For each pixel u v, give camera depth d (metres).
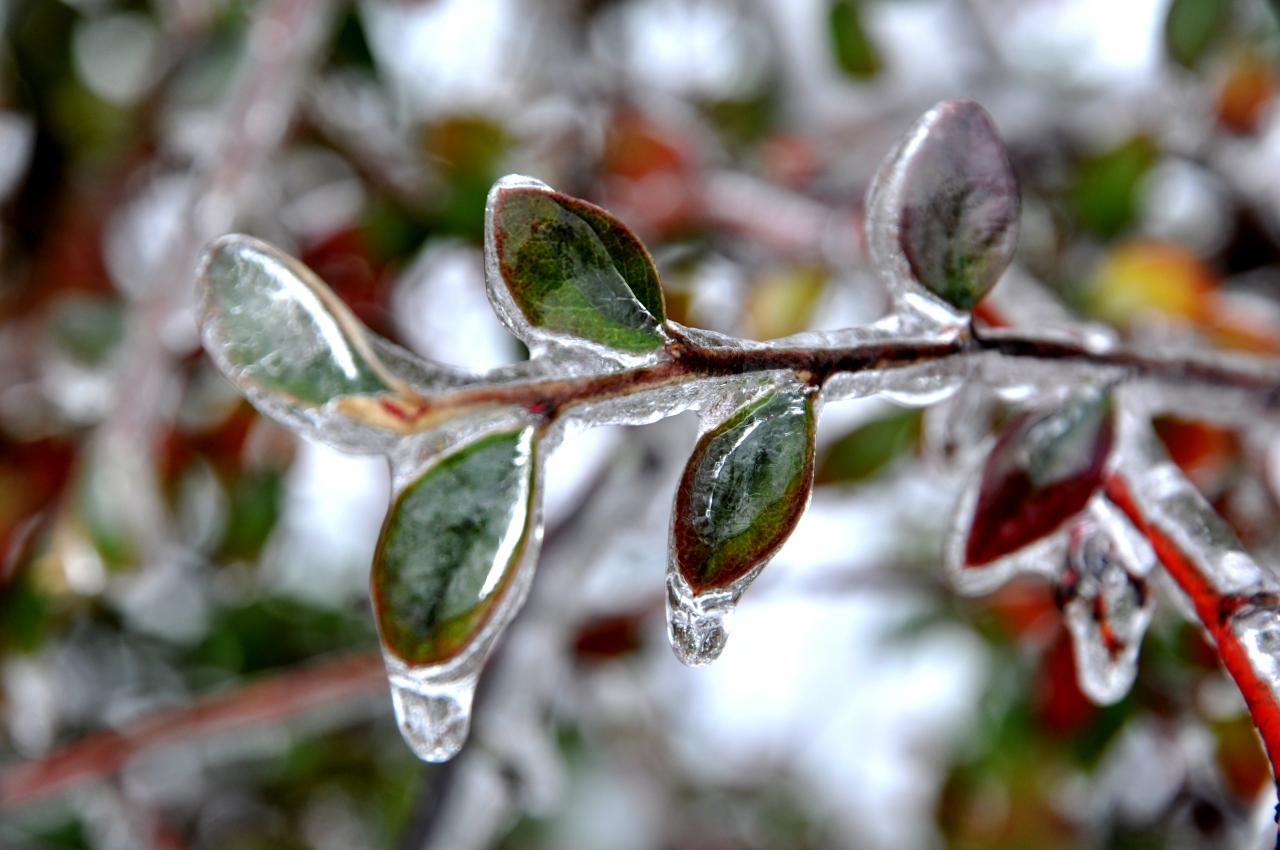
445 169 0.62
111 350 0.62
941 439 0.33
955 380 0.29
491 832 0.45
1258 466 0.47
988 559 0.29
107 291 0.70
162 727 0.50
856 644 0.88
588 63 0.72
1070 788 0.59
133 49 0.71
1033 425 0.29
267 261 0.27
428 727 0.27
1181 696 0.49
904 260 0.28
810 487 0.27
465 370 0.27
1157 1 0.66
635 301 0.27
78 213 0.69
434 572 0.26
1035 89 0.73
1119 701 0.51
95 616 0.68
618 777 0.79
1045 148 0.69
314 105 0.63
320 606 0.70
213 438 0.62
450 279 0.68
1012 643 0.61
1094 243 0.63
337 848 0.74
